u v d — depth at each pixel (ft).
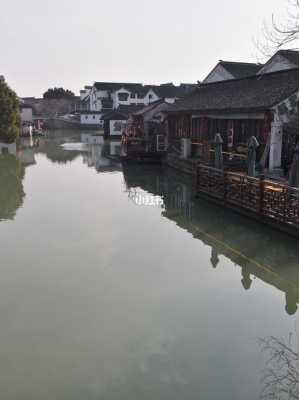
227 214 49.14
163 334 24.31
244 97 65.46
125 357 22.21
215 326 25.12
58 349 22.98
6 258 36.24
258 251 37.19
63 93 361.30
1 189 67.10
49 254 37.22
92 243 40.09
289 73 65.26
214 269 33.73
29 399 19.29
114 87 275.18
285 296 29.09
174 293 29.53
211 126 75.15
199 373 20.84
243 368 21.25
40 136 199.00
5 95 119.03
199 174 56.90
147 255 36.86
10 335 24.36
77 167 93.71
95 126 252.01
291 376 20.62
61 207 54.75
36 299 28.73
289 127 53.62
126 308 27.37
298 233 37.29
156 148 102.68
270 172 55.42
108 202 57.57
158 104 121.19
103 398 19.26
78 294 29.43
